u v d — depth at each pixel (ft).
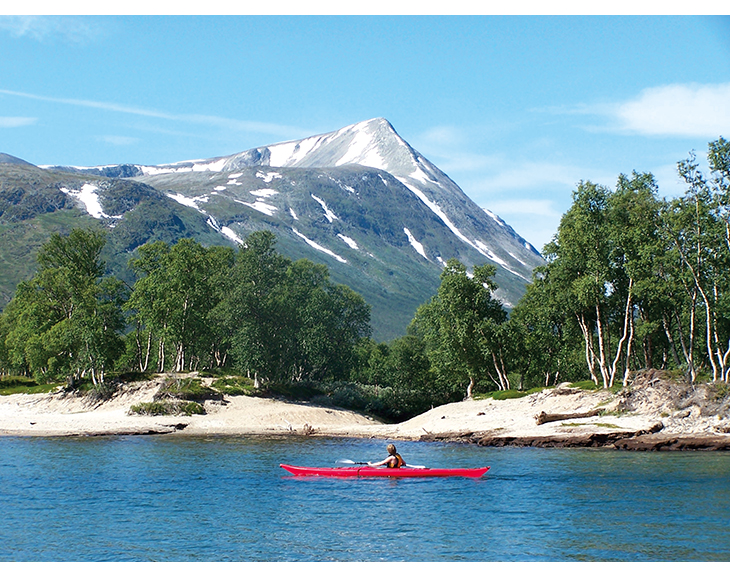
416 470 112.16
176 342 272.31
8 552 69.67
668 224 175.01
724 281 173.99
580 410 180.14
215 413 224.33
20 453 140.26
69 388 255.70
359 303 324.19
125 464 125.90
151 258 293.84
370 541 74.23
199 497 96.68
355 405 282.77
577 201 199.93
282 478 111.55
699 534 74.54
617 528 77.36
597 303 195.42
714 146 168.04
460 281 245.86
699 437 138.31
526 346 252.01
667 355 246.06
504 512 86.38
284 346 277.64
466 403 225.35
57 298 282.56
